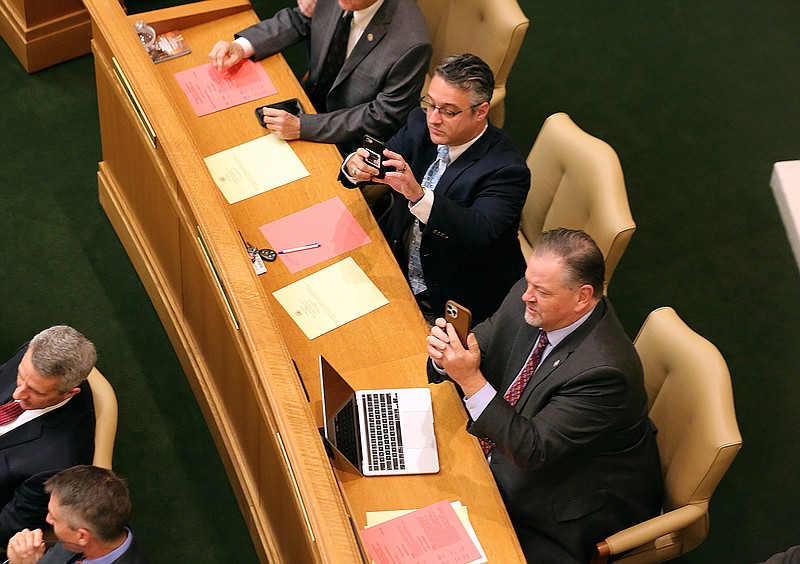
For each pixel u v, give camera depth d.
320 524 7.34
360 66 11.09
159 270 11.52
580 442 8.21
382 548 8.02
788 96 14.78
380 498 8.32
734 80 14.88
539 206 10.66
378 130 11.06
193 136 10.70
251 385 8.96
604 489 8.64
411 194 9.49
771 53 15.25
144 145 10.22
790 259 13.11
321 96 11.78
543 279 7.93
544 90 14.54
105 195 12.37
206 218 9.02
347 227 10.16
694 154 14.03
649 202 13.49
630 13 15.51
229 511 10.67
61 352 8.67
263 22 11.65
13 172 13.00
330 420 8.41
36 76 13.95
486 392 8.21
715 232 13.28
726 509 10.98
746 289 12.79
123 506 8.28
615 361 8.11
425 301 10.80
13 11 13.47
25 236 12.46
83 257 12.37
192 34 11.70
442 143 9.78
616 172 9.86
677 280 12.80
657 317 9.05
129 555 8.47
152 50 11.30
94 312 11.94
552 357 8.36
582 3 15.57
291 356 8.76
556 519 8.69
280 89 11.33
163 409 11.29
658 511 9.06
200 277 9.89
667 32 15.34
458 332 8.20
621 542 8.45
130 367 11.56
